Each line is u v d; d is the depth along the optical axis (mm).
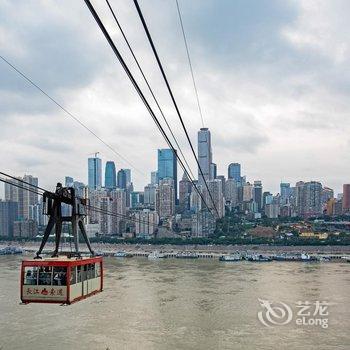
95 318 97875
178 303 113062
